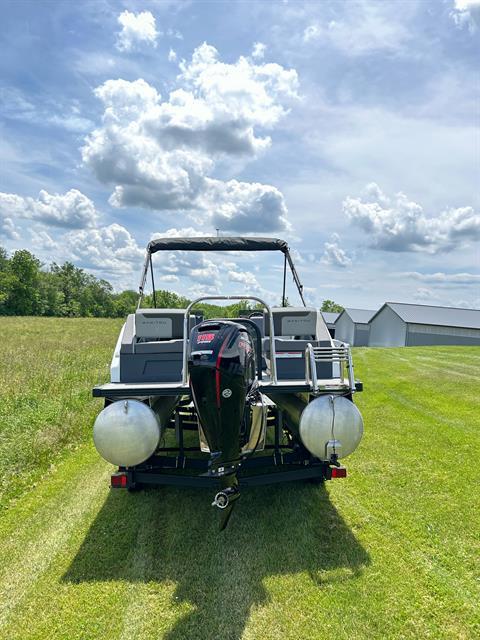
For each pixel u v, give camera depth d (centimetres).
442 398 736
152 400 343
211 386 242
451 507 338
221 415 242
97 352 1355
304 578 255
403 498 354
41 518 332
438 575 256
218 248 468
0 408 592
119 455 271
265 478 310
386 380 927
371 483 383
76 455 470
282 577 256
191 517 332
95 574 263
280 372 354
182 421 416
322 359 295
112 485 302
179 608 233
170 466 340
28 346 1590
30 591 248
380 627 216
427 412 637
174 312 336
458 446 478
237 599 238
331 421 276
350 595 239
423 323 2709
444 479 390
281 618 223
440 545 287
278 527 313
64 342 1805
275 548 287
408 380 924
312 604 233
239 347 250
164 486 389
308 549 285
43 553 286
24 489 384
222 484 243
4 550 289
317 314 389
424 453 456
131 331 394
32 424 539
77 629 219
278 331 359
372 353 1634
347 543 291
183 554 282
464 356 1495
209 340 252
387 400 724
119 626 221
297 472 318
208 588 249
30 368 973
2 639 212
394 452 459
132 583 254
